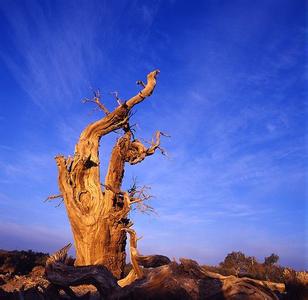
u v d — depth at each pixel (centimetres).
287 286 784
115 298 802
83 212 2548
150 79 2819
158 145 2817
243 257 2361
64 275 876
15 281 1850
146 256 1023
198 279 782
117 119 2769
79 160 2641
